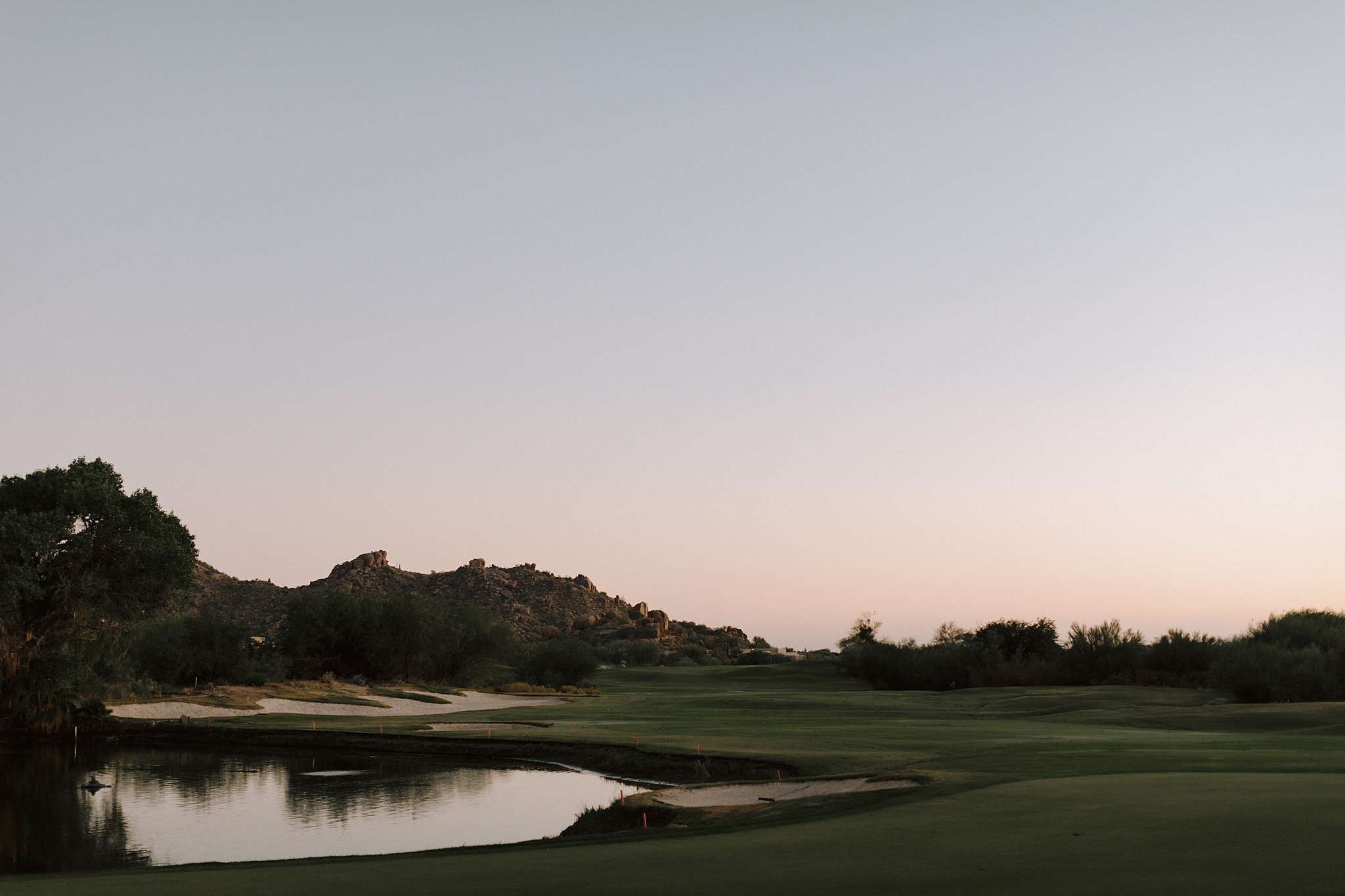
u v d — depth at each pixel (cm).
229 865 1490
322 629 9644
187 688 7725
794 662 15375
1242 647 7319
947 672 11294
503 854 1506
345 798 3359
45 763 4519
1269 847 1259
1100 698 7069
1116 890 1059
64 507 6009
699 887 1166
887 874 1211
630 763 3628
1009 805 1794
